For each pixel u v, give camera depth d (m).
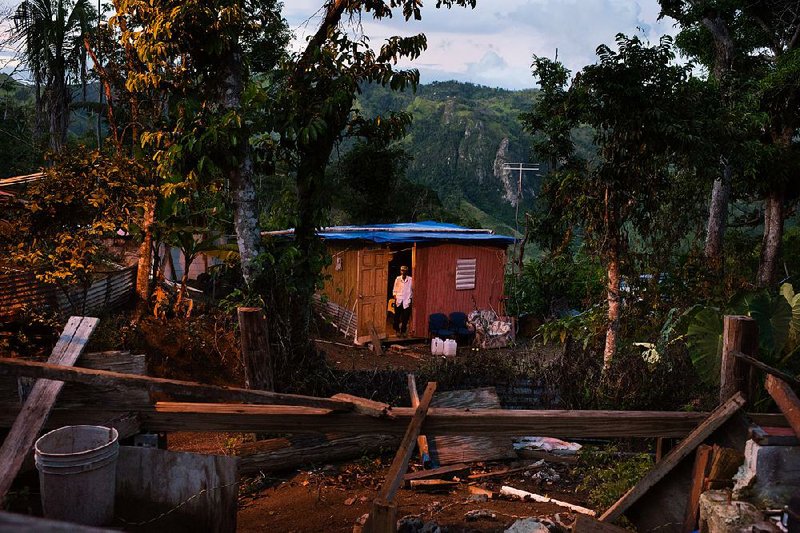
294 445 8.02
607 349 11.34
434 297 19.03
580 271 20.62
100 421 5.68
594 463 8.05
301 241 11.78
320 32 11.68
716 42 23.84
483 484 7.61
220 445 8.10
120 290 15.09
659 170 11.25
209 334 12.12
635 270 12.64
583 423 6.01
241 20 11.09
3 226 11.70
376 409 5.80
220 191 13.05
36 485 5.39
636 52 10.51
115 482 5.27
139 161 13.48
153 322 12.65
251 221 11.70
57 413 5.59
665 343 10.41
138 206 13.13
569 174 11.84
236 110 10.94
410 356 16.91
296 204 11.84
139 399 5.79
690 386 9.67
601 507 6.61
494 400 9.45
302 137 10.88
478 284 19.73
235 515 5.33
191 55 11.54
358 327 17.64
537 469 8.16
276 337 9.28
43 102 23.17
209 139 10.91
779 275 24.20
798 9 22.95
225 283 19.42
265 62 18.06
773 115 21.70
